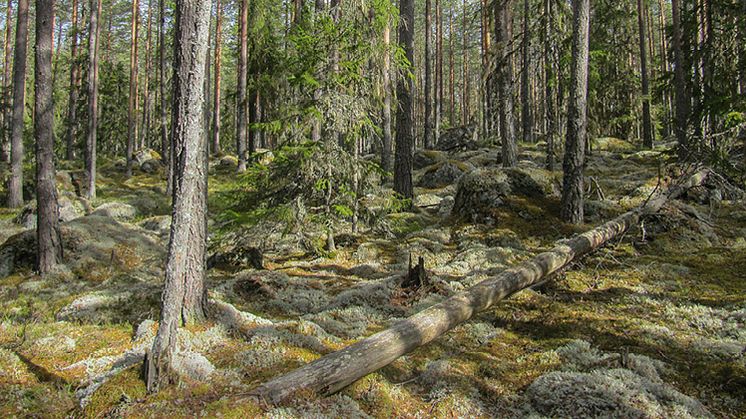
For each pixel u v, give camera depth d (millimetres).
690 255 9227
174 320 4496
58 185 21719
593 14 23484
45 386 4730
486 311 7496
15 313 7664
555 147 19250
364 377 5074
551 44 13852
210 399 4258
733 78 14648
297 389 4414
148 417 3943
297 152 9914
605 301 7473
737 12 14430
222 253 10906
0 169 26547
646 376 5133
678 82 16516
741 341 5750
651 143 24312
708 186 12508
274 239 12523
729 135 10102
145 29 41625
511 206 11852
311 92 10133
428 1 29172
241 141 24984
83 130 34594
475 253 9945
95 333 6234
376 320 7215
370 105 10508
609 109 26172
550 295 7945
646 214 10148
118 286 8930
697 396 4840
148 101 37875
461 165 20234
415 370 5621
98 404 4129
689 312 6750
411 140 14633
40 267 9898
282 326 6195
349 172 10289
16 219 16188
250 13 25188
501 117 14961
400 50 10203
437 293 8148
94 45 21797
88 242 11039
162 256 11648
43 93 9945
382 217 11445
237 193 10688
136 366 4613
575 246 8398
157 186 25188
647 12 32688
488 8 15086
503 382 5352
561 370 5453
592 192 13570
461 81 52469
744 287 7438
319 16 9969
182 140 4602
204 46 4699
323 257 11141
